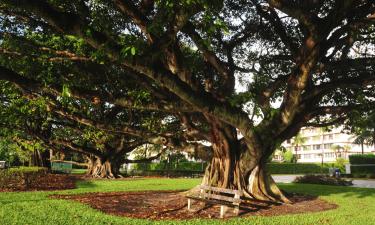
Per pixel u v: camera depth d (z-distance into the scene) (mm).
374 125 15500
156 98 11234
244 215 10773
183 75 11125
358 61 13578
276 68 16891
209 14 7512
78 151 28172
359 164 51000
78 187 18625
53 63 11023
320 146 107250
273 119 12805
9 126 23594
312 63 11016
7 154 43625
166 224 9016
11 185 17359
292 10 10109
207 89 13883
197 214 10680
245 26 15523
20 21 11484
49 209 10695
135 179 27219
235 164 13617
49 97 15625
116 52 7820
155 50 8320
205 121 14258
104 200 13047
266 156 13781
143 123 20328
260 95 14180
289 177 45750
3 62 10555
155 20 8188
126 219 9531
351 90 15898
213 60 13023
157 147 35500
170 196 14023
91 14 10648
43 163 33406
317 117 16656
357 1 11523
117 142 28781
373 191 19094
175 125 20328
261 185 13664
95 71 11875
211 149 14406
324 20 10602
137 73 10828
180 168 51000
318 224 9414
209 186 12445
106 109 20453
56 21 7230
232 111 10938
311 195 16797
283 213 11328
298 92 11648
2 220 8969
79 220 9266
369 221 9930
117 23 11820
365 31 13289
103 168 28844
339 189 20469
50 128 27797
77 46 10844
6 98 19984
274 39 15984
